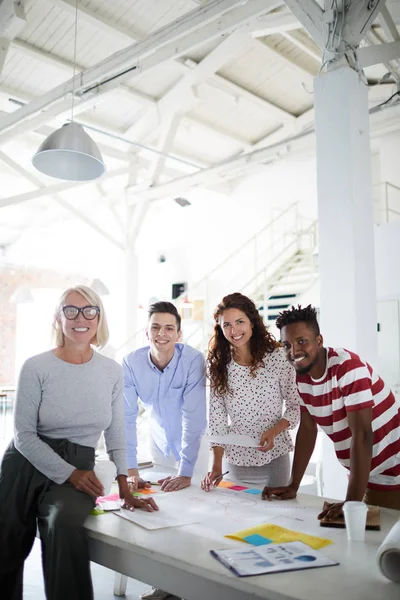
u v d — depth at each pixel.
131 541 1.59
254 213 10.08
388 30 4.98
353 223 3.45
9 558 1.88
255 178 10.11
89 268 13.06
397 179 7.90
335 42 3.59
